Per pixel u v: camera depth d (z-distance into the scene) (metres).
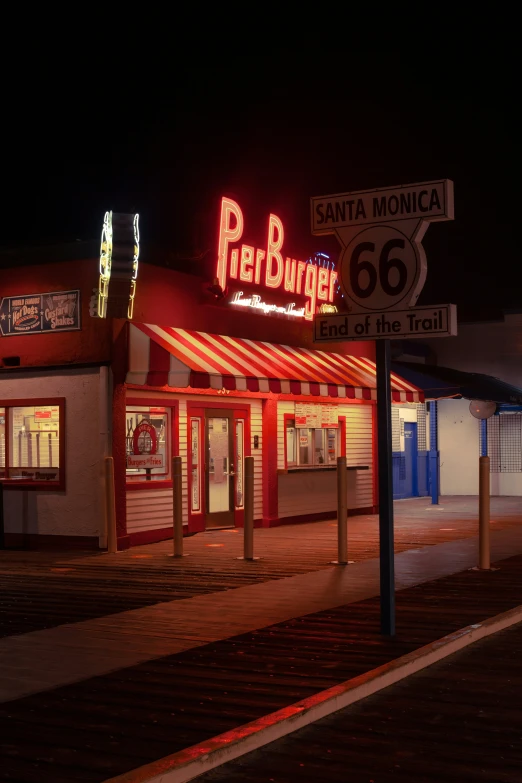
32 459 15.40
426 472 26.94
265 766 5.23
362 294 8.12
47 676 6.93
